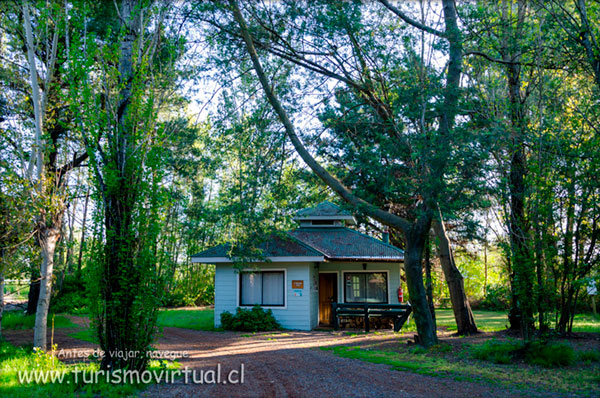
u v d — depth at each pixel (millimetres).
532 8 12141
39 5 10234
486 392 6227
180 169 13875
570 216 9164
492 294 21500
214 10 11914
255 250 13648
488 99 11766
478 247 23516
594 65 10984
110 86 8023
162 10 9695
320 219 21500
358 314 16812
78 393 6250
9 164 10258
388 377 7410
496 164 10734
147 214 7586
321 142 12000
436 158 8914
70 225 24828
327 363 8922
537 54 11633
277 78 13383
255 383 7109
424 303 11125
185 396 6258
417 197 10461
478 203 9805
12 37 12273
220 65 12586
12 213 9602
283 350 11195
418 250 11180
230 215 13062
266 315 16797
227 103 13070
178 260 31781
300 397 6160
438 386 6668
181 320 20609
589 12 12023
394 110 10109
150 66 8688
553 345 8578
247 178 12727
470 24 11602
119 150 7602
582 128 9969
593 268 9656
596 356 8367
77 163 15594
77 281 26469
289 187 13125
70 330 15680
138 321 7352
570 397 5844
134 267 7430
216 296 17578
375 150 9836
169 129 13000
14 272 10625
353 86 12852
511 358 8789
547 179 9094
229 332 16203
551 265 8992
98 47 7969
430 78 9969
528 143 10336
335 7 11289
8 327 16203
